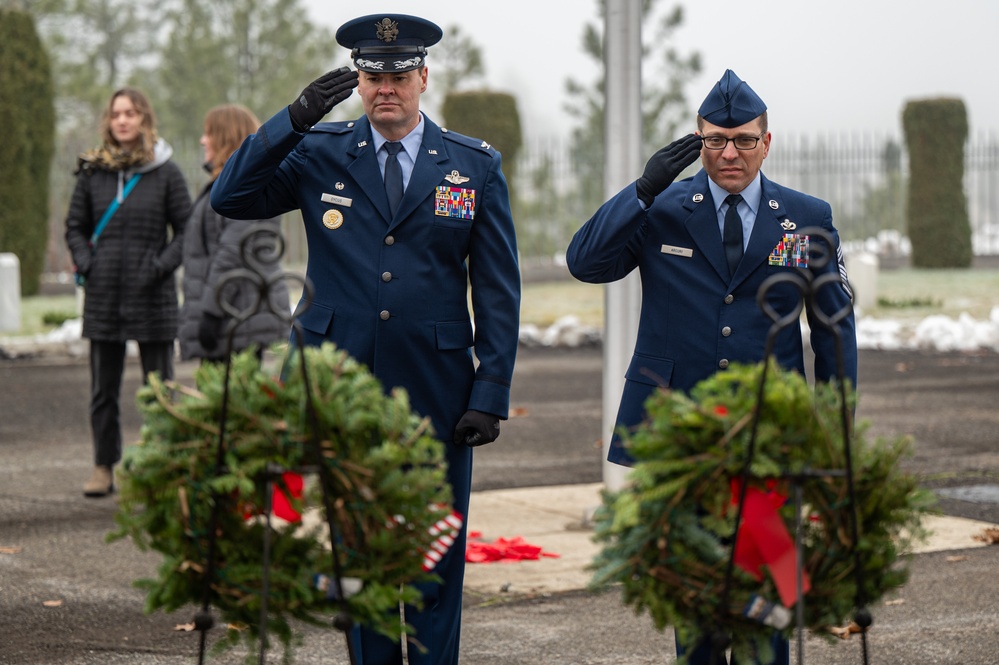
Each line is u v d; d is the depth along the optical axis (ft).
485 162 15.74
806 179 104.94
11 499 29.32
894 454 11.21
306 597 10.98
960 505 29.07
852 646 19.19
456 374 15.57
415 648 15.31
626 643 19.29
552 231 107.04
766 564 10.94
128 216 28.71
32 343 58.65
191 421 10.88
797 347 15.37
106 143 29.09
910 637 19.54
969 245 95.76
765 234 15.31
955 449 36.24
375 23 15.01
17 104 77.71
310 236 15.69
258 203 15.64
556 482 31.86
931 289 82.28
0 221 77.97
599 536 11.19
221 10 140.87
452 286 15.64
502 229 15.74
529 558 24.07
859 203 106.42
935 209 95.09
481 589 22.09
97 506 28.58
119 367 29.45
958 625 20.12
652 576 11.00
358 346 15.28
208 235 25.68
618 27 25.72
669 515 10.87
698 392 11.13
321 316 15.40
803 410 10.85
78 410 43.57
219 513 10.99
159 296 28.86
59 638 19.26
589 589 11.12
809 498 11.01
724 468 10.79
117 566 23.45
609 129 25.89
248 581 11.00
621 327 26.14
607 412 26.43
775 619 10.88
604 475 26.58
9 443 37.29
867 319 69.92
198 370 11.30
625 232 15.02
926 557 24.22
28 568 23.26
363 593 11.00
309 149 15.69
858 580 11.01
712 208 15.47
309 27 141.59
